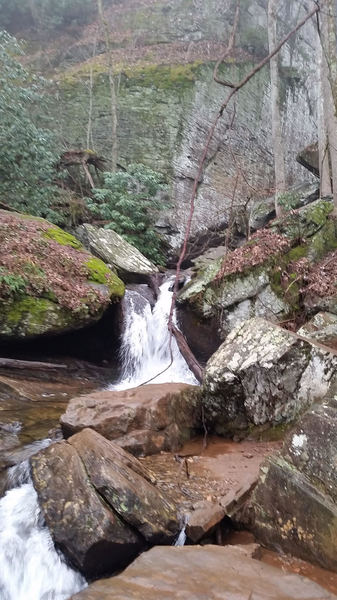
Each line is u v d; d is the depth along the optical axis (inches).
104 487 135.5
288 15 766.5
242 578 105.7
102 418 187.2
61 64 780.0
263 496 136.3
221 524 138.9
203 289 334.3
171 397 204.2
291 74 719.1
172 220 533.6
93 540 126.1
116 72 666.2
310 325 282.0
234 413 202.8
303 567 121.5
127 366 334.0
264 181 597.0
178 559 112.8
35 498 151.1
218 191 561.3
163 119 623.8
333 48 306.2
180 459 179.5
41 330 283.6
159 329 353.1
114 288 323.0
